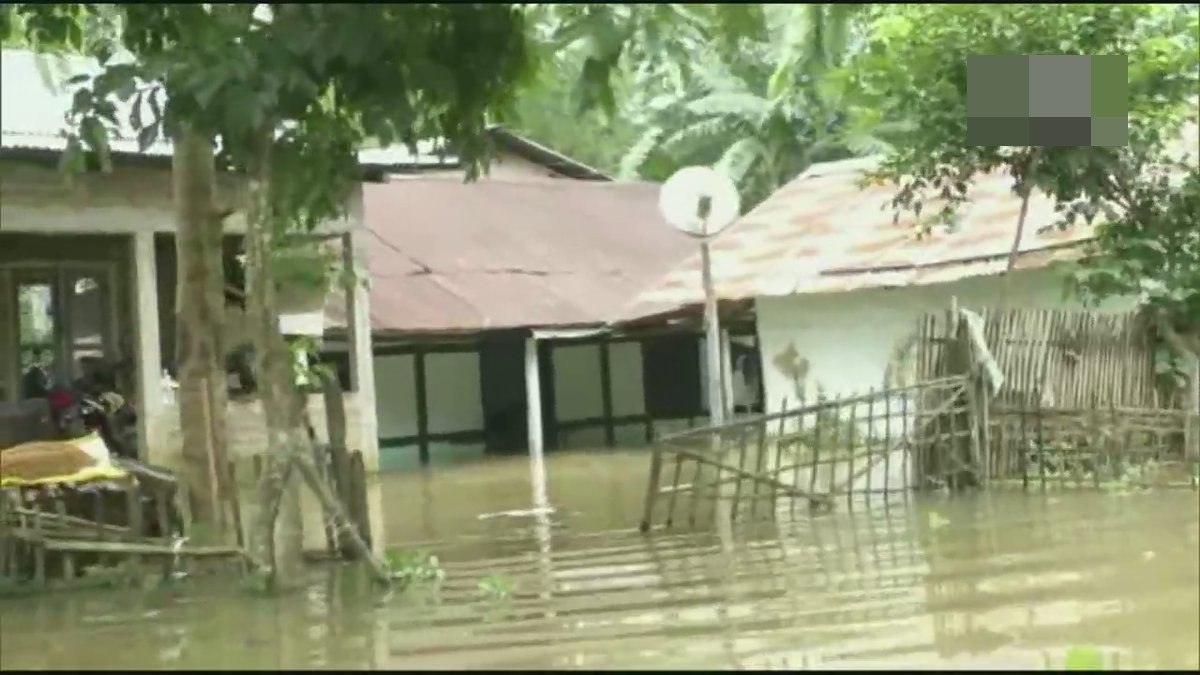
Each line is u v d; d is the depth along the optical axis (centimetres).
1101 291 1470
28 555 1064
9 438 1648
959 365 1316
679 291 2184
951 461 1306
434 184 2722
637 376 2669
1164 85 1314
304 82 788
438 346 2455
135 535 1094
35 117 1631
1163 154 1630
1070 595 830
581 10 755
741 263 2147
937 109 1307
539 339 2352
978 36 1199
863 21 1087
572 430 2594
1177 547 952
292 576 1001
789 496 1230
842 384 2014
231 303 1830
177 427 1795
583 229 2700
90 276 1870
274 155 925
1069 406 1371
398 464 2256
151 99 877
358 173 1011
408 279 2348
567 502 1522
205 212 1214
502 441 2523
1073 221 1523
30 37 1133
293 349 1510
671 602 886
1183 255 1446
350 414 1995
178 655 810
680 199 1583
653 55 748
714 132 2533
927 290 1920
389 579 993
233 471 1205
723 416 1574
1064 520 1095
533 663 738
